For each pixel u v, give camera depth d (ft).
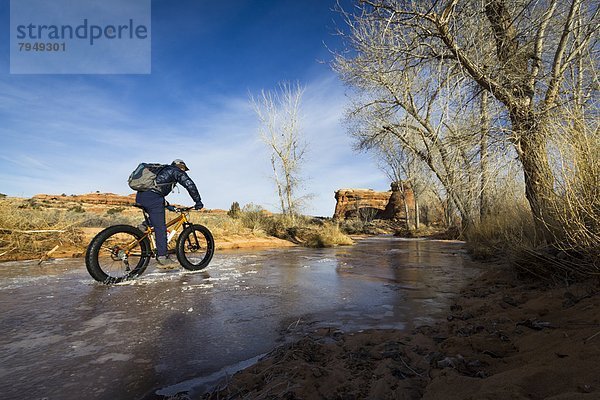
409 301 11.29
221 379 5.74
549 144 11.20
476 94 15.87
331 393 4.90
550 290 9.84
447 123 16.14
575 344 5.12
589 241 8.82
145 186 16.10
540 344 5.66
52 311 10.09
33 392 5.27
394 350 6.46
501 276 13.71
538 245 12.76
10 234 25.13
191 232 18.81
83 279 15.75
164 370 6.10
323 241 41.68
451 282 14.93
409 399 4.57
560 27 16.14
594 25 13.91
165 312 9.99
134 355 6.79
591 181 8.95
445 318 9.04
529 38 16.07
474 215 19.33
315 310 10.21
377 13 15.53
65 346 7.25
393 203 175.11
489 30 15.88
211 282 15.10
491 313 8.76
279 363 6.03
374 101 42.78
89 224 39.99
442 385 4.56
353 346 6.90
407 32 16.40
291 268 20.02
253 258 25.91
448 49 16.10
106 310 10.21
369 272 18.25
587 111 12.00
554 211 10.80
